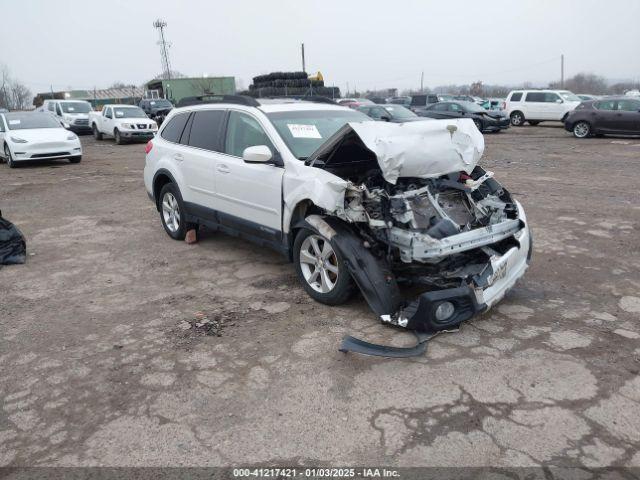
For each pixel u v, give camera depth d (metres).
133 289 4.95
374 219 3.76
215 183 5.49
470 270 3.91
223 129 5.54
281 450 2.71
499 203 4.30
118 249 6.25
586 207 7.73
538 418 2.88
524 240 4.21
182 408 3.07
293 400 3.12
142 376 3.42
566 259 5.43
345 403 3.07
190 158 5.86
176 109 6.57
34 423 2.98
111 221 7.69
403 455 2.64
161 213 6.78
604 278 4.89
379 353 3.45
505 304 4.34
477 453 2.63
